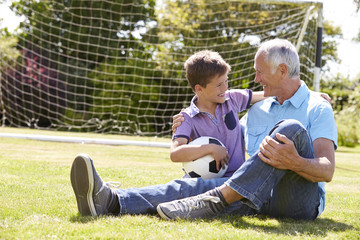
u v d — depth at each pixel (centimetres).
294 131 162
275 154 158
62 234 144
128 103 1253
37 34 1298
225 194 168
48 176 315
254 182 163
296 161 158
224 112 208
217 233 148
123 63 1269
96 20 1298
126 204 177
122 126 1226
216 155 192
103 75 1273
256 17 1193
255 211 186
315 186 175
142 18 1267
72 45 1309
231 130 206
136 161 493
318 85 661
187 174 199
